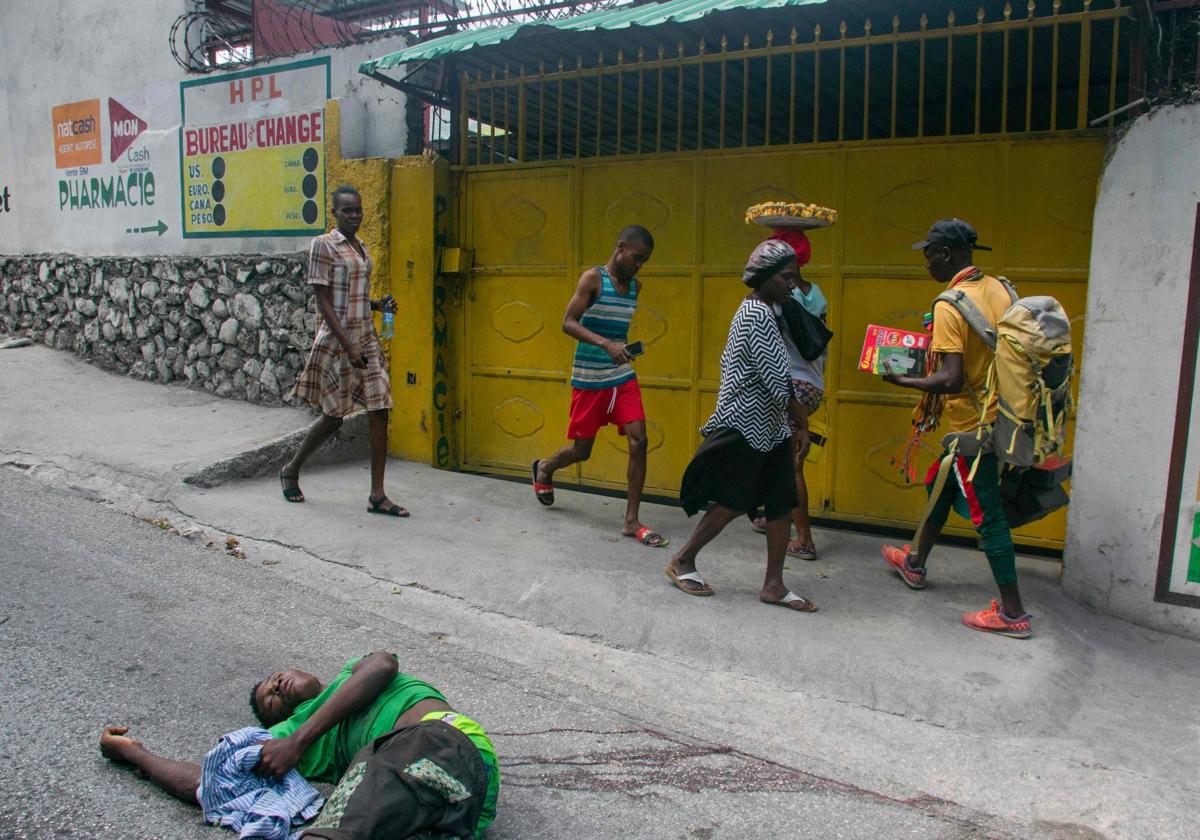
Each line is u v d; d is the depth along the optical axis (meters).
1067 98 7.07
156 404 8.07
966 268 4.34
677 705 3.81
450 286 6.94
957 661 3.96
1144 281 4.39
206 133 8.37
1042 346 3.92
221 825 2.75
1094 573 4.63
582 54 6.23
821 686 3.88
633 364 6.27
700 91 5.80
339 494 6.11
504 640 4.31
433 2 8.21
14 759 3.04
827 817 3.04
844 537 5.59
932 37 5.13
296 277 7.72
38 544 5.14
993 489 4.18
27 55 10.02
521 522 5.66
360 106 7.40
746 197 5.80
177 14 8.52
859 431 5.64
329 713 2.79
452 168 6.84
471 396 6.96
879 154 5.41
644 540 5.30
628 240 5.22
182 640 4.05
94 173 9.48
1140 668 4.14
